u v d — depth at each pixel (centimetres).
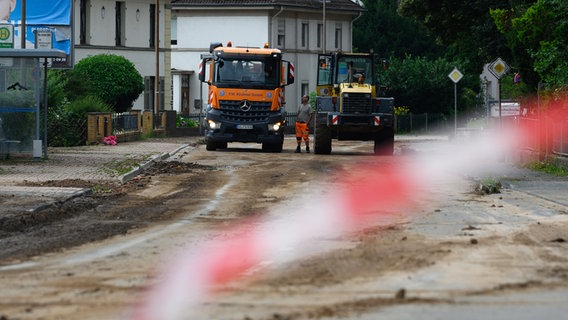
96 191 4981
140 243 3159
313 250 2969
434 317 1997
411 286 2345
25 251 3009
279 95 9462
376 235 3325
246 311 2059
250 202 4538
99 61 13925
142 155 7956
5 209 4022
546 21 6931
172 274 2545
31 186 5069
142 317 2008
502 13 8219
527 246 3028
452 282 2397
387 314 2023
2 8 10331
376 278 2456
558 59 6694
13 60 7131
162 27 16388
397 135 18200
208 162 7569
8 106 7144
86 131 9825
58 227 3628
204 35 19025
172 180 5806
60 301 2177
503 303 2142
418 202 4528
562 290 2294
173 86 18975
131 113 11944
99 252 2962
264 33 18600
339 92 9369
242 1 18688
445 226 3584
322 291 2283
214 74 9438
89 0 15025
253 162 7569
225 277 2492
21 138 7181
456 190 5162
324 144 9056
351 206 4344
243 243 3147
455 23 12306
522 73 7844
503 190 5169
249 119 9406
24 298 2214
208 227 3603
